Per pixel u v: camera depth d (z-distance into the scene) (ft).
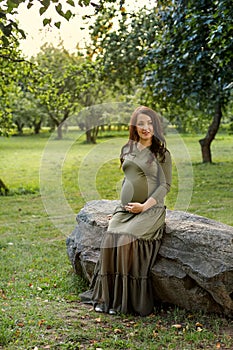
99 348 10.85
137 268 13.07
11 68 33.81
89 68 37.70
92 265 14.67
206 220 14.79
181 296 13.04
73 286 15.88
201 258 12.59
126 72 43.73
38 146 93.56
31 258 20.12
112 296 13.53
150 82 38.17
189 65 34.71
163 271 12.97
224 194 35.40
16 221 28.99
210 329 12.02
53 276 17.25
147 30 41.57
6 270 18.26
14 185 46.14
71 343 11.08
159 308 13.52
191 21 26.91
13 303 14.16
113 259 13.34
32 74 34.76
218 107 51.62
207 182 41.11
